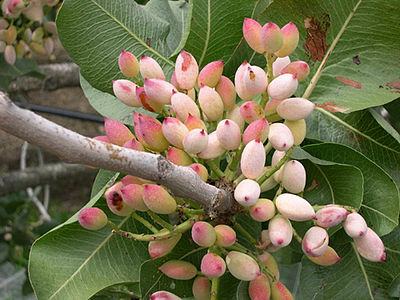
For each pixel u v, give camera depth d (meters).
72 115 1.20
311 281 0.49
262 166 0.35
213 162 0.37
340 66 0.42
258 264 0.39
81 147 0.27
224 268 0.36
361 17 0.41
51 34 0.82
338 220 0.36
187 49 0.45
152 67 0.39
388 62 0.41
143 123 0.36
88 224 0.37
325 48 0.42
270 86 0.36
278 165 0.36
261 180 0.36
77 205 1.71
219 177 0.37
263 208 0.36
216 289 0.39
